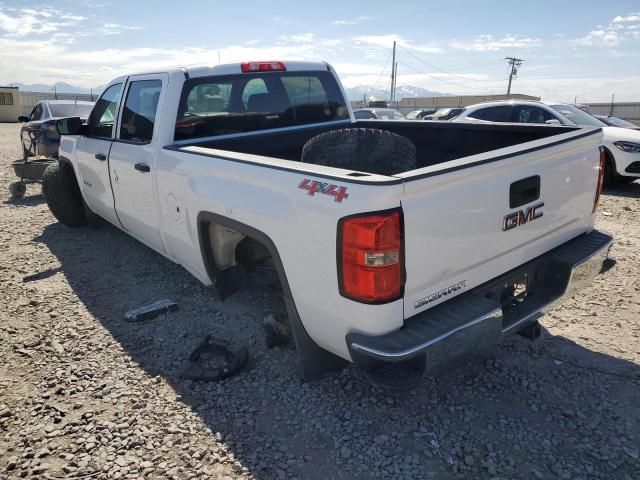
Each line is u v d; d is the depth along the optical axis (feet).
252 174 9.45
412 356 7.54
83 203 20.80
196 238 11.60
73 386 10.57
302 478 8.08
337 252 7.79
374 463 8.33
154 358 11.60
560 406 9.62
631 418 9.24
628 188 29.76
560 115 30.22
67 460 8.57
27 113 144.77
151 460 8.54
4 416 9.70
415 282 7.94
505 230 9.18
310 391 10.23
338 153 10.77
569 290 10.43
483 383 10.38
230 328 12.84
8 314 13.80
